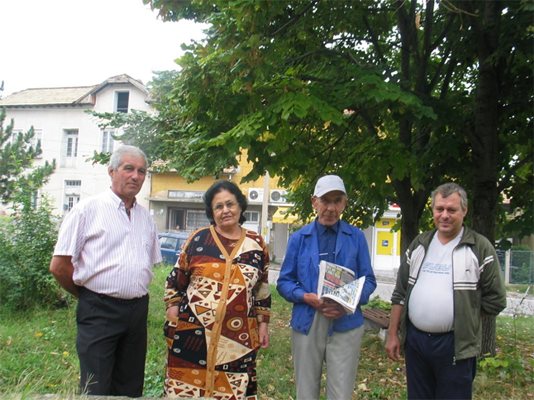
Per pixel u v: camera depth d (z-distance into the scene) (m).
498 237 7.96
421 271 3.35
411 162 5.75
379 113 6.58
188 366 3.14
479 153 6.28
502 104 6.57
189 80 5.50
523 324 10.39
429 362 3.28
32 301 8.15
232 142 5.09
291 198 9.46
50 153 29.88
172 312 3.31
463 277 3.16
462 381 3.17
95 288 3.31
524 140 7.10
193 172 6.90
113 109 29.23
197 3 5.85
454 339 3.16
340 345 3.38
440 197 3.24
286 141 5.29
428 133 6.91
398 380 5.53
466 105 7.07
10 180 13.17
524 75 6.39
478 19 6.13
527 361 6.40
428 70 7.88
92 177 29.50
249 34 5.20
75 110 29.66
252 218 27.78
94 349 3.25
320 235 3.52
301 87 5.29
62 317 7.71
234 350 3.14
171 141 8.93
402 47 6.93
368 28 7.23
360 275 3.51
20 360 5.34
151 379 4.93
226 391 3.10
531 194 7.57
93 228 3.33
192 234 3.39
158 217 28.81
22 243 8.12
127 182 3.41
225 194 3.28
